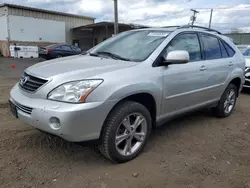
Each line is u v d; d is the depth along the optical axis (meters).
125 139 2.96
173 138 3.81
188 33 3.88
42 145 3.32
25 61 18.44
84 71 2.75
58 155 3.09
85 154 3.15
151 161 3.07
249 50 8.69
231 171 2.93
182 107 3.75
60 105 2.50
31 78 2.88
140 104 3.02
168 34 3.59
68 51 18.80
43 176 2.65
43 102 2.60
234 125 4.56
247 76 7.39
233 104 5.11
